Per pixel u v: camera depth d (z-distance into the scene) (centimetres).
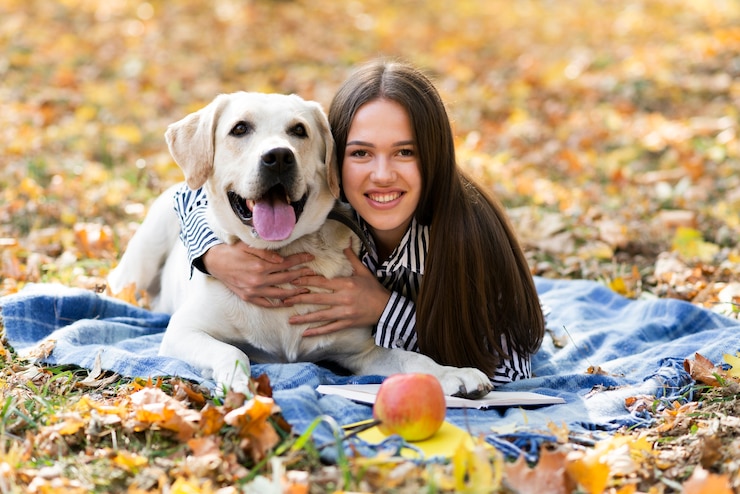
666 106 934
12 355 346
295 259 323
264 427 251
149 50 1098
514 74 1085
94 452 251
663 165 744
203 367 309
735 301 426
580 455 246
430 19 1408
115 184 636
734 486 231
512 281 340
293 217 308
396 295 336
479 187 358
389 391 255
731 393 302
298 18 1324
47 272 468
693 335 366
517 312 341
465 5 1522
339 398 282
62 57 1031
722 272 475
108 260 495
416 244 340
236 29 1229
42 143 738
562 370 356
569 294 445
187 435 257
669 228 570
